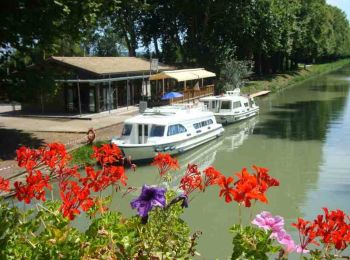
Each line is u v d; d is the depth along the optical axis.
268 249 3.67
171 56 63.56
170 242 4.46
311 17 84.38
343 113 39.69
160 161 6.22
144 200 3.89
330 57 143.12
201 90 45.56
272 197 17.38
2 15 20.58
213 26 59.59
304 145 27.28
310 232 3.77
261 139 29.42
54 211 4.54
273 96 55.62
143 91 41.97
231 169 22.16
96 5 22.98
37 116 32.75
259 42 60.22
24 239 3.97
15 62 23.00
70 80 32.78
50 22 21.33
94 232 4.01
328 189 18.42
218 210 15.66
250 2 56.88
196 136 25.67
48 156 5.27
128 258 3.94
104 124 29.44
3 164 18.47
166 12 58.06
